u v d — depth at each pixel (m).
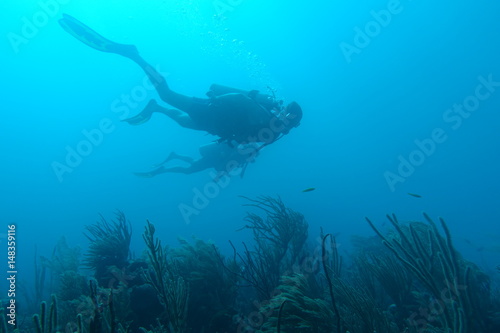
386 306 6.43
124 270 6.40
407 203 63.41
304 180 78.81
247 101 5.94
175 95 6.16
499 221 51.31
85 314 4.83
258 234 7.33
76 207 81.88
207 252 6.67
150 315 5.36
